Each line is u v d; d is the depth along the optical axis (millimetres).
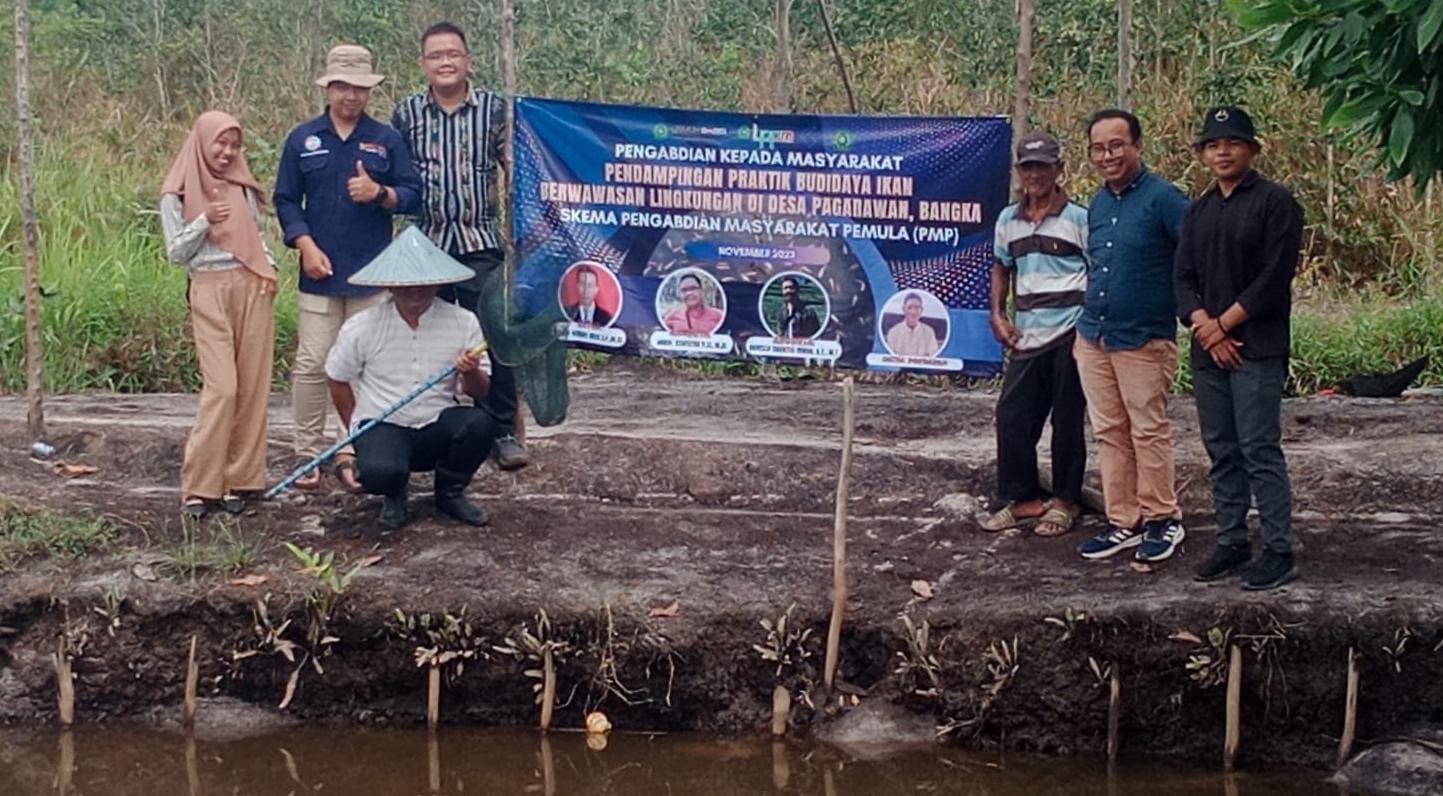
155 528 6898
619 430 8156
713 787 5875
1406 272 12453
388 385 6691
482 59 14953
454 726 6344
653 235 7887
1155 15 14367
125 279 10953
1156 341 6285
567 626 6266
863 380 9961
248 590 6367
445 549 6707
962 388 9727
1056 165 6543
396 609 6277
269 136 14609
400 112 7246
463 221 7223
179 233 6742
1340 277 12688
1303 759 5941
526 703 6336
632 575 6555
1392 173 5652
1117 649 5984
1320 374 10234
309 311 7180
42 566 6555
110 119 14859
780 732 6211
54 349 10086
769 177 7730
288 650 6285
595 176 7898
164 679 6371
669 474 7570
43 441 7770
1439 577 6176
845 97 14164
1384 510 7020
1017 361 6832
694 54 15180
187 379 10367
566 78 14539
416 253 6473
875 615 6277
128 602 6359
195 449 6887
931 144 7527
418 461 6895
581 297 8000
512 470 7281
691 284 7898
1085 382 6492
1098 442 6539
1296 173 13258
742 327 7887
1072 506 6914
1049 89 14336
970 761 6004
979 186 7500
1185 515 7027
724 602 6324
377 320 6668
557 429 8086
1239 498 6152
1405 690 5898
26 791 5820
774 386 9812
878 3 15391
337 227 7098
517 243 7988
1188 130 13516
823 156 7648
